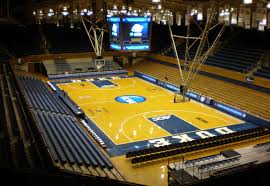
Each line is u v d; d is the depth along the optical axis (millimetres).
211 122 22281
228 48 34812
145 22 18375
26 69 36938
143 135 19688
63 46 39906
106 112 24062
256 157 15336
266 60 29625
